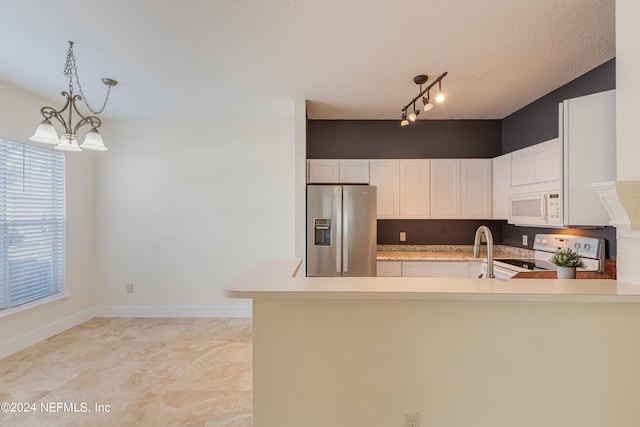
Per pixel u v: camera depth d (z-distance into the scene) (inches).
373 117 153.2
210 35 82.0
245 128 157.1
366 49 88.7
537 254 122.4
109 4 69.4
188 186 156.1
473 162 143.4
